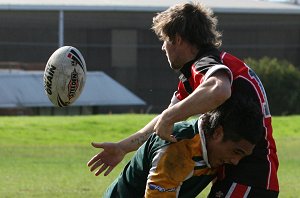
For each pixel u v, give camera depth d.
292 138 44.34
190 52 10.41
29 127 44.69
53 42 96.50
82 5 95.88
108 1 101.94
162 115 9.27
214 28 10.54
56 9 94.56
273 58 95.50
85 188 22.45
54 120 48.00
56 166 29.27
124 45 98.44
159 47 99.06
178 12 10.36
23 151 35.69
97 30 97.69
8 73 70.12
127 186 10.20
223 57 10.16
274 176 10.05
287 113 82.00
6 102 67.19
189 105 9.12
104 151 11.12
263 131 9.93
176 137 9.46
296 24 104.81
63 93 11.66
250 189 9.89
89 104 71.88
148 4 100.69
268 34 104.12
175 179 9.35
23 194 21.05
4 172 26.80
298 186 23.52
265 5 107.62
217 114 9.33
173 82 99.69
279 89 82.00
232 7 102.00
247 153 9.46
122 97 74.81
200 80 9.60
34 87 69.19
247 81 10.02
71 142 40.62
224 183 10.01
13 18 94.94
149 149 9.77
